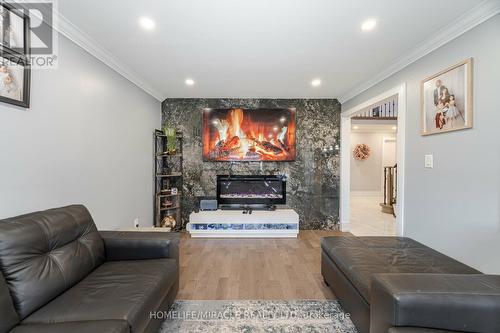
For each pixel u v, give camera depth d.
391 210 5.63
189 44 2.28
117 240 1.88
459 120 1.89
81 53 2.15
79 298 1.31
